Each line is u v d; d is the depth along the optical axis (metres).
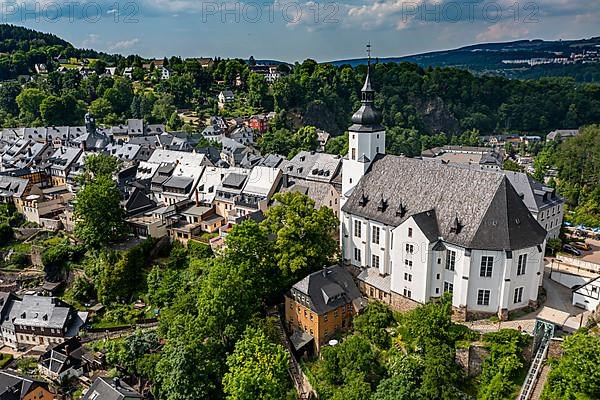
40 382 89.50
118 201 122.94
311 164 147.12
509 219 76.75
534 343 70.56
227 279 84.06
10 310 111.81
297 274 93.00
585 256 111.25
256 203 123.56
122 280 114.19
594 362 58.81
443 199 83.94
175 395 74.50
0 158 193.62
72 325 107.88
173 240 123.88
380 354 76.44
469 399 68.12
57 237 135.50
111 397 82.00
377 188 94.25
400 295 86.88
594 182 165.12
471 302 79.69
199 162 146.50
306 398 76.94
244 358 73.00
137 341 92.38
